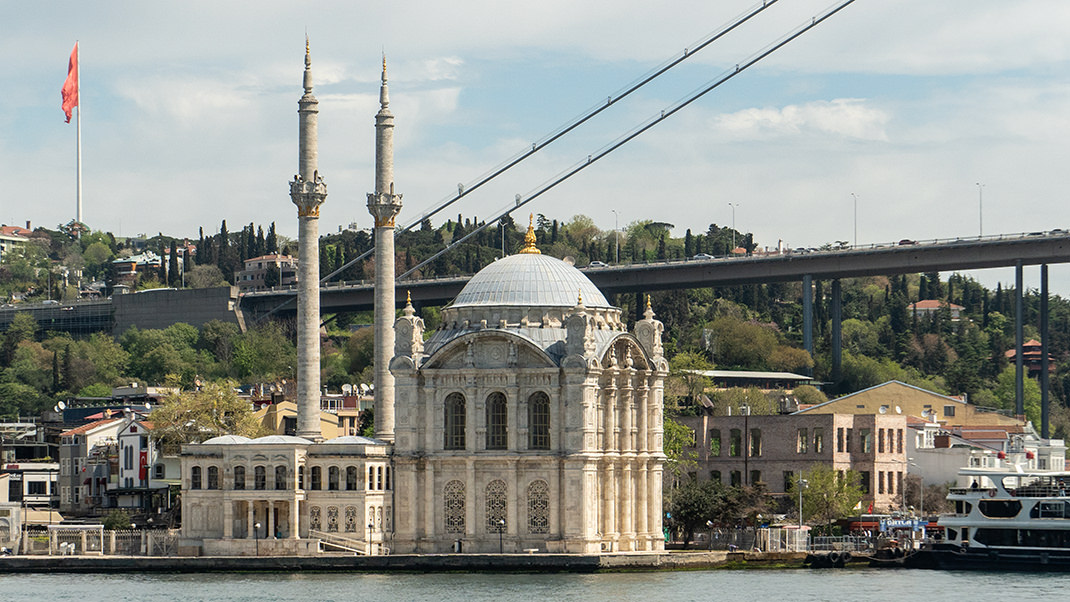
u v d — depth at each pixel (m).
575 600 175.25
